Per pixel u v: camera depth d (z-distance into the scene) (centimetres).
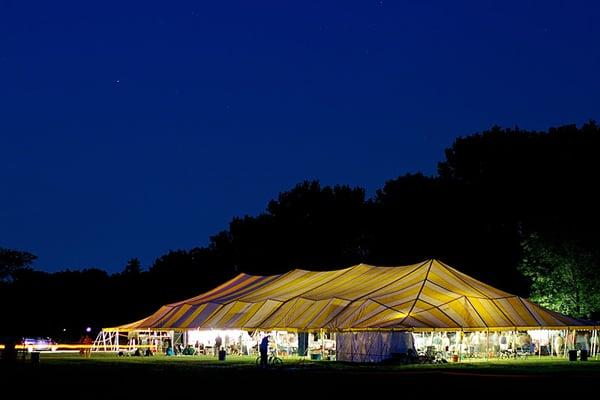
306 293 5716
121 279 11350
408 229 8362
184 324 6244
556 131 7350
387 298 5078
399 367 4400
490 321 4994
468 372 3928
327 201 9769
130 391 2972
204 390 2986
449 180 8238
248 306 5928
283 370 4219
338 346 5112
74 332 10744
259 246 10075
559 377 3556
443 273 5369
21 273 10994
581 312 6438
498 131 7906
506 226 7788
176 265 11212
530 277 6900
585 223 6494
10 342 4838
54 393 2917
